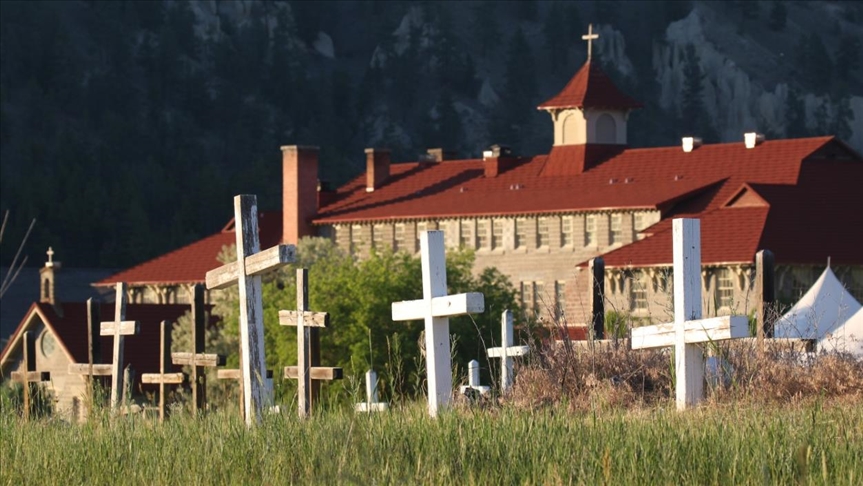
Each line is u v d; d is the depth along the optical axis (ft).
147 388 556.10
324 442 149.07
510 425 152.35
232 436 160.66
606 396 185.37
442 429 151.43
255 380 190.08
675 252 189.37
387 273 563.48
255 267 189.67
